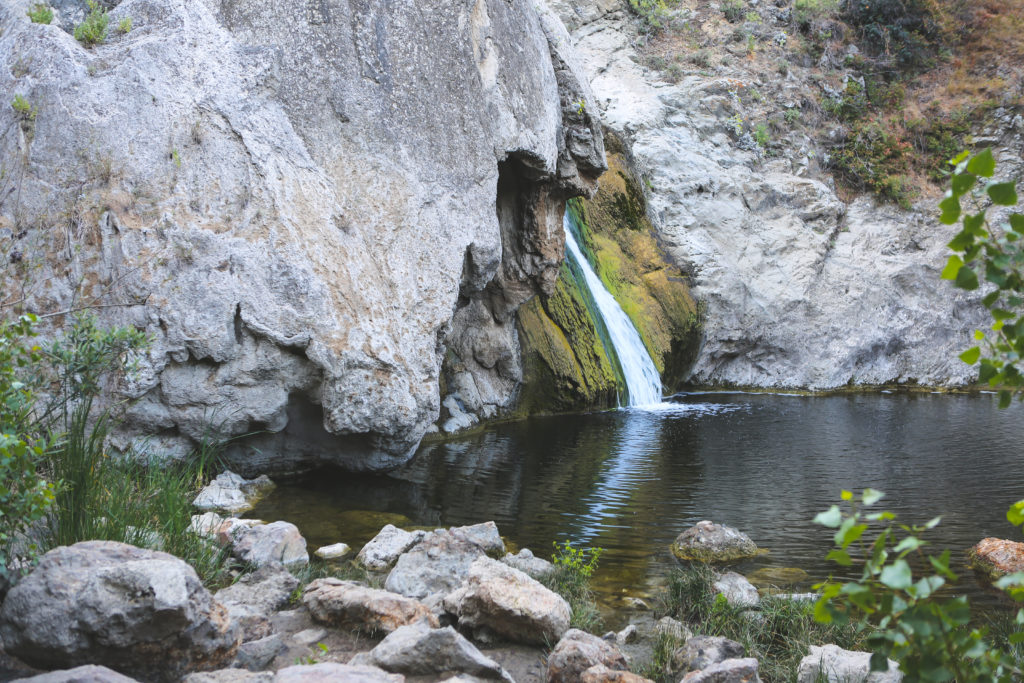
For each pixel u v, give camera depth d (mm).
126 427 7020
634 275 16578
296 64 8109
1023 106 21109
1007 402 2291
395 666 3746
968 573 6082
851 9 23422
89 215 7141
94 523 4602
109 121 7375
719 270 17922
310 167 7941
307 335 7387
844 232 19469
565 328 13461
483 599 4383
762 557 6363
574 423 12258
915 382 18797
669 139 19047
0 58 7773
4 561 3475
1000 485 8750
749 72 21203
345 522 6797
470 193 9250
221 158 7539
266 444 7914
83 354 4785
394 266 8227
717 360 17969
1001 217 19328
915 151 20938
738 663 3781
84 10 8367
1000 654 2223
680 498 8062
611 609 5219
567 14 21109
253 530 5629
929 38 23578
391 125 8539
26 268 7000
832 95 21531
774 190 19203
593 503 7809
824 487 8609
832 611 2059
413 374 7988
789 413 13992
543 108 10789
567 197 12547
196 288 7102
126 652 3119
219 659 3395
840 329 18328
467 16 9516
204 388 7184
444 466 9180
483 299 12055
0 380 3695
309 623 4438
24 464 3543
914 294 19094
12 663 3195
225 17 8172
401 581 5137
